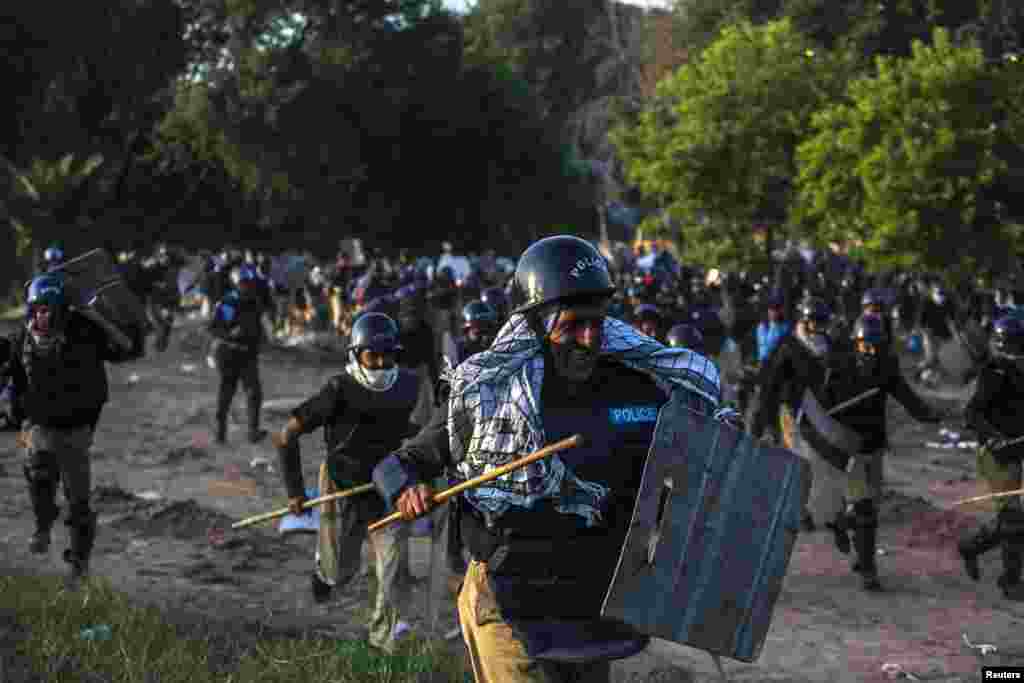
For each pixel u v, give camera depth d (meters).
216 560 8.64
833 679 6.33
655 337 10.02
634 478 3.20
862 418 8.31
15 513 9.99
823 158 27.73
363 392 6.24
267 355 23.73
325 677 5.41
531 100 66.12
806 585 8.41
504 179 64.06
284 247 55.38
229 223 55.44
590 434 3.16
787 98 31.62
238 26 51.16
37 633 5.55
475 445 3.19
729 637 3.16
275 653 5.77
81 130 49.88
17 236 34.31
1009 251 25.66
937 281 26.22
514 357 3.19
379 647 6.06
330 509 6.36
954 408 17.80
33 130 48.00
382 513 6.28
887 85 26.75
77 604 6.30
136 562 8.52
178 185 54.69
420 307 10.96
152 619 6.13
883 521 10.55
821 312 8.53
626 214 70.62
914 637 7.16
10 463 12.42
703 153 31.78
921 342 26.81
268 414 16.64
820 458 8.34
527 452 3.14
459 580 7.21
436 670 5.67
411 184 61.81
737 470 3.18
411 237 62.66
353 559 6.39
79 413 7.25
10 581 6.73
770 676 6.37
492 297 9.71
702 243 33.03
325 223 52.56
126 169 52.28
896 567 8.95
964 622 7.51
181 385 19.67
